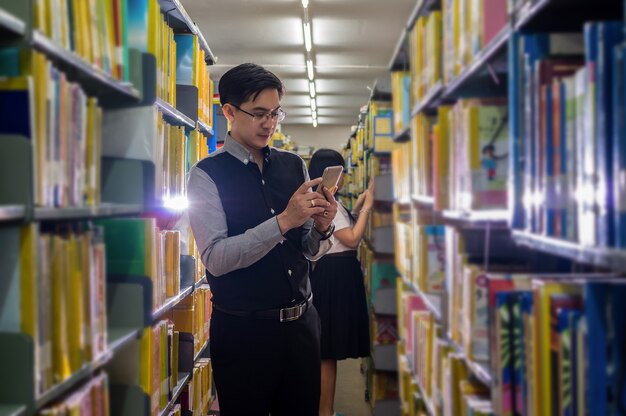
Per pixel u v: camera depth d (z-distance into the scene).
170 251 2.80
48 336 1.58
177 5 2.83
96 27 1.91
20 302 1.48
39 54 1.52
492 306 1.43
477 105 1.58
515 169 1.30
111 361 2.28
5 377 1.46
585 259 0.97
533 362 1.24
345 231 3.56
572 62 1.19
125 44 2.20
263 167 2.47
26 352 1.46
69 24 1.72
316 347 2.48
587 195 0.99
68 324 1.69
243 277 2.33
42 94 1.52
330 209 2.32
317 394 2.50
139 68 2.30
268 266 2.35
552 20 1.23
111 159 2.33
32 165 1.46
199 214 2.32
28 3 1.46
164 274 2.71
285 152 2.60
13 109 1.46
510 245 1.59
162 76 2.66
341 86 12.21
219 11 7.48
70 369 1.70
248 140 2.37
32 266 1.48
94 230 2.00
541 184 1.18
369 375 4.36
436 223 2.09
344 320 3.62
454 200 1.77
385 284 3.51
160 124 2.57
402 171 2.92
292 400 2.45
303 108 15.12
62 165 1.65
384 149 3.72
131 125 2.34
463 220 1.66
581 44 1.23
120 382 2.28
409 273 2.66
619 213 0.89
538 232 1.20
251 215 2.37
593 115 0.97
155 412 2.45
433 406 2.16
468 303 1.62
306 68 10.62
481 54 1.49
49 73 1.57
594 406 1.00
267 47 9.20
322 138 18.66
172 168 2.88
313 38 8.71
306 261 2.49
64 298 1.66
